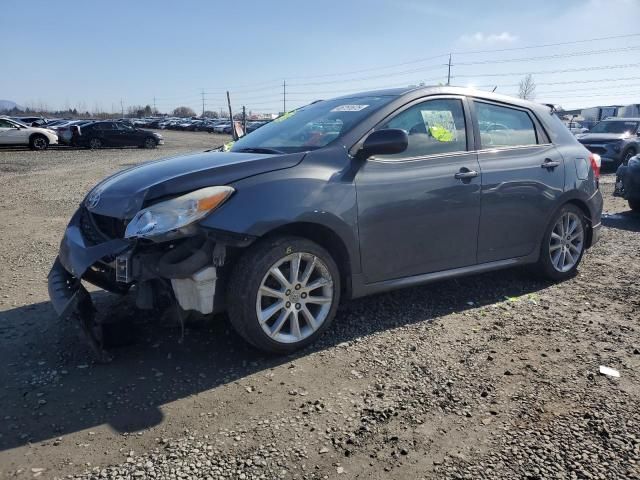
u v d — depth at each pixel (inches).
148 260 122.1
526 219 181.9
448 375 128.0
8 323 156.6
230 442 102.1
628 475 93.1
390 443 102.2
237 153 156.2
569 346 144.3
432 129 163.3
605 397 118.5
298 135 161.6
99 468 94.3
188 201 121.7
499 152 176.1
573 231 201.2
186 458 97.3
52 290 136.5
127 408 113.2
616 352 140.9
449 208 160.7
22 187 469.4
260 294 130.1
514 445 101.5
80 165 709.3
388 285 154.1
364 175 145.7
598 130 671.1
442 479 92.3
